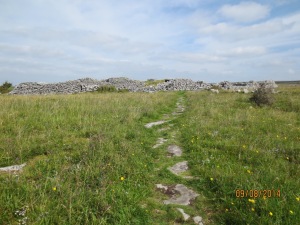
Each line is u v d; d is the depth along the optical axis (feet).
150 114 30.45
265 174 13.23
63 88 83.82
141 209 10.52
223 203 10.99
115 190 11.58
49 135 18.61
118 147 17.12
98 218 9.65
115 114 28.25
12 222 9.15
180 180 13.41
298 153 16.31
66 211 9.81
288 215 9.70
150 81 115.85
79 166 13.62
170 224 9.94
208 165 14.93
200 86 92.84
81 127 21.89
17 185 11.22
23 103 31.12
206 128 22.95
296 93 55.52
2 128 19.81
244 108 35.55
